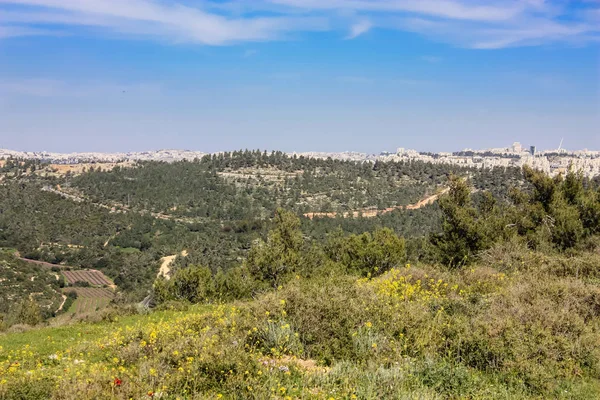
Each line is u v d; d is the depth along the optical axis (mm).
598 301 7711
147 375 5383
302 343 6660
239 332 6953
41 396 5195
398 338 6520
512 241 17016
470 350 6117
